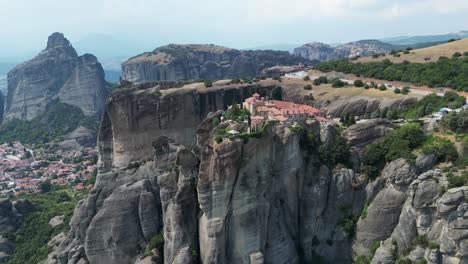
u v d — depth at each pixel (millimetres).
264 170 99812
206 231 96000
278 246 101875
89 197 125125
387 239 96562
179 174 104688
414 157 98375
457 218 81938
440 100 125500
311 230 108062
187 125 138125
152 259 107312
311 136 111562
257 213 98250
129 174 125312
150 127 130000
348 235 105438
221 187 93625
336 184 107188
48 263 125875
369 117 130500
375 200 101562
